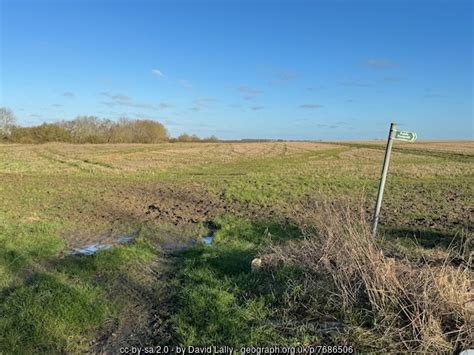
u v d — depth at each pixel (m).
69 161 38.66
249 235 10.15
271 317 5.45
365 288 5.36
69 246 9.57
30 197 16.72
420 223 11.83
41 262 8.08
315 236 6.89
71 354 4.87
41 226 11.05
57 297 6.06
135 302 6.23
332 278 5.75
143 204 15.48
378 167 32.50
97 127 101.25
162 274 7.45
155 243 9.84
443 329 4.71
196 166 34.59
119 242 10.00
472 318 4.66
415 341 4.57
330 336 4.89
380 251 5.67
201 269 7.24
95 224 11.88
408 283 5.13
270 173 27.77
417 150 61.81
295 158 45.75
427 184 21.75
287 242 7.87
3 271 7.38
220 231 10.59
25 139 90.56
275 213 13.38
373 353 4.52
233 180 23.38
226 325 5.22
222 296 6.00
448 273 5.30
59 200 16.08
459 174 26.86
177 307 5.98
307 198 16.58
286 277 6.18
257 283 6.40
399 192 18.70
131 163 37.16
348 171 29.06
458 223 11.88
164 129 112.06
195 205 15.28
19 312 5.66
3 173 27.02
